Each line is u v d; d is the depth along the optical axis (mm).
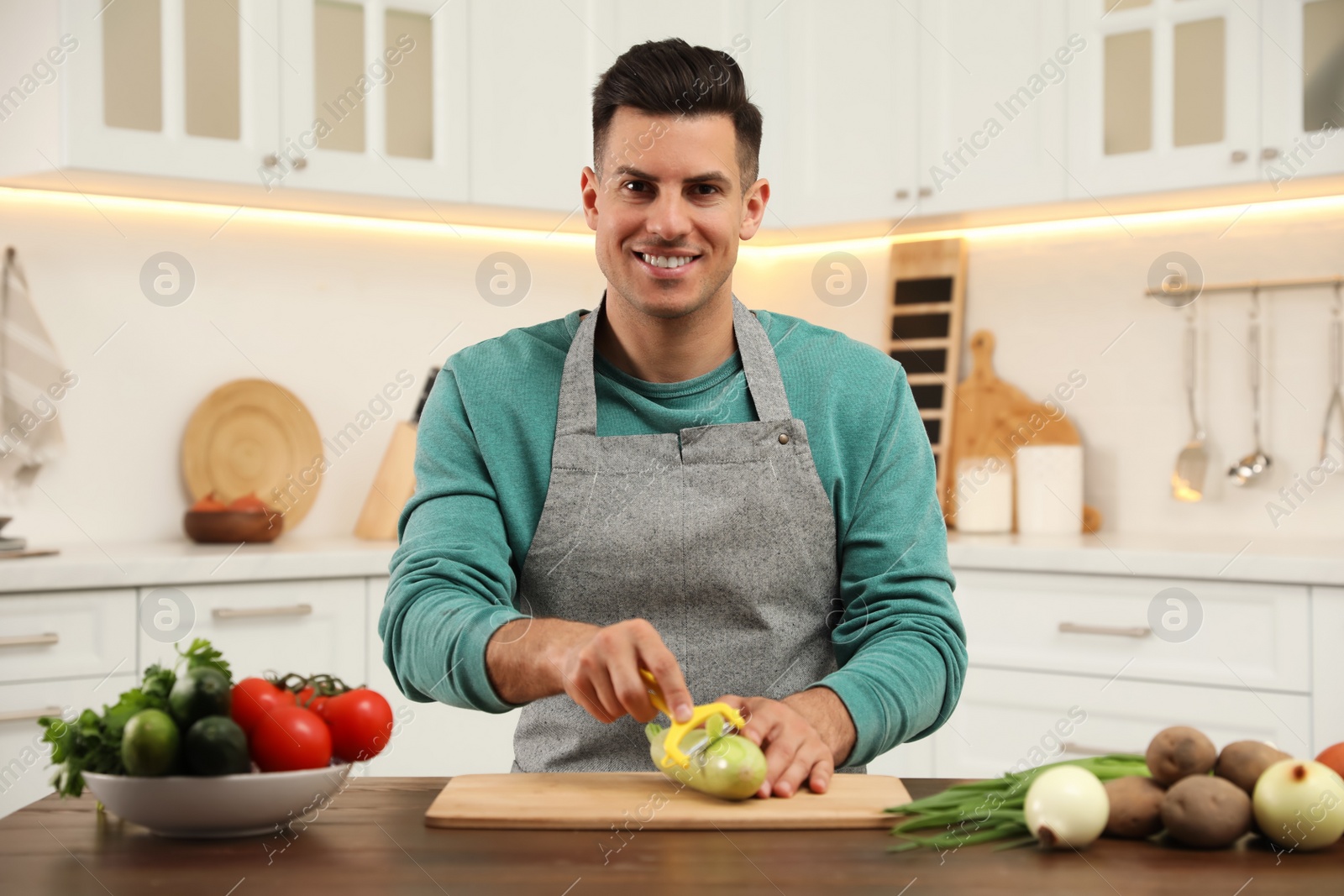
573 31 2666
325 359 2803
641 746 1219
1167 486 2787
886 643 1132
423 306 2922
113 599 2102
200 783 806
